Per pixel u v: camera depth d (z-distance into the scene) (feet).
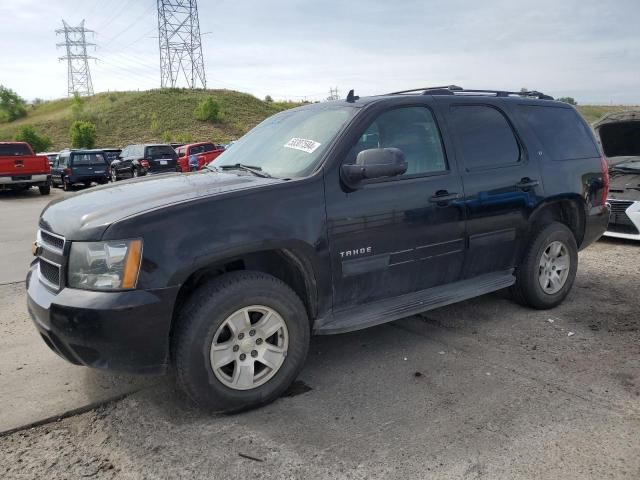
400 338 14.26
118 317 9.15
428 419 10.18
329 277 11.32
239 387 10.34
